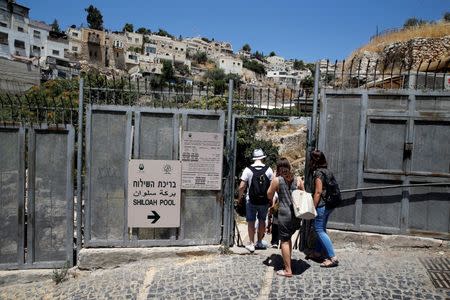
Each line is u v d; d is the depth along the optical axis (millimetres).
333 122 6152
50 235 5957
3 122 5730
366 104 5996
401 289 4797
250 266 5691
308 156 6113
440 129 5801
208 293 4996
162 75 72938
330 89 6125
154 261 6012
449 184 5754
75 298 5219
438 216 5887
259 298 4785
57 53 68625
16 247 5895
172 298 4945
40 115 6207
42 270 5902
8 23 58812
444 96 5770
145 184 6000
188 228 6199
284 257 5285
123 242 6055
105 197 6000
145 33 121000
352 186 6113
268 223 7219
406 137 5895
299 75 115188
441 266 5402
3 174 5793
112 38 88250
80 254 5922
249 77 107250
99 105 5895
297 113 6371
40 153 5848
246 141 15102
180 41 116562
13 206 5852
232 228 6383
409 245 5965
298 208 5066
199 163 6105
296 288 4957
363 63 20078
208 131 6125
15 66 33156
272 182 5305
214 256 6109
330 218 6254
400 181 5949
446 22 22891
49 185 5906
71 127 5879
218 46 132250
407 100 5902
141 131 5996
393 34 23297
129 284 5395
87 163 5914
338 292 4789
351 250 6090
